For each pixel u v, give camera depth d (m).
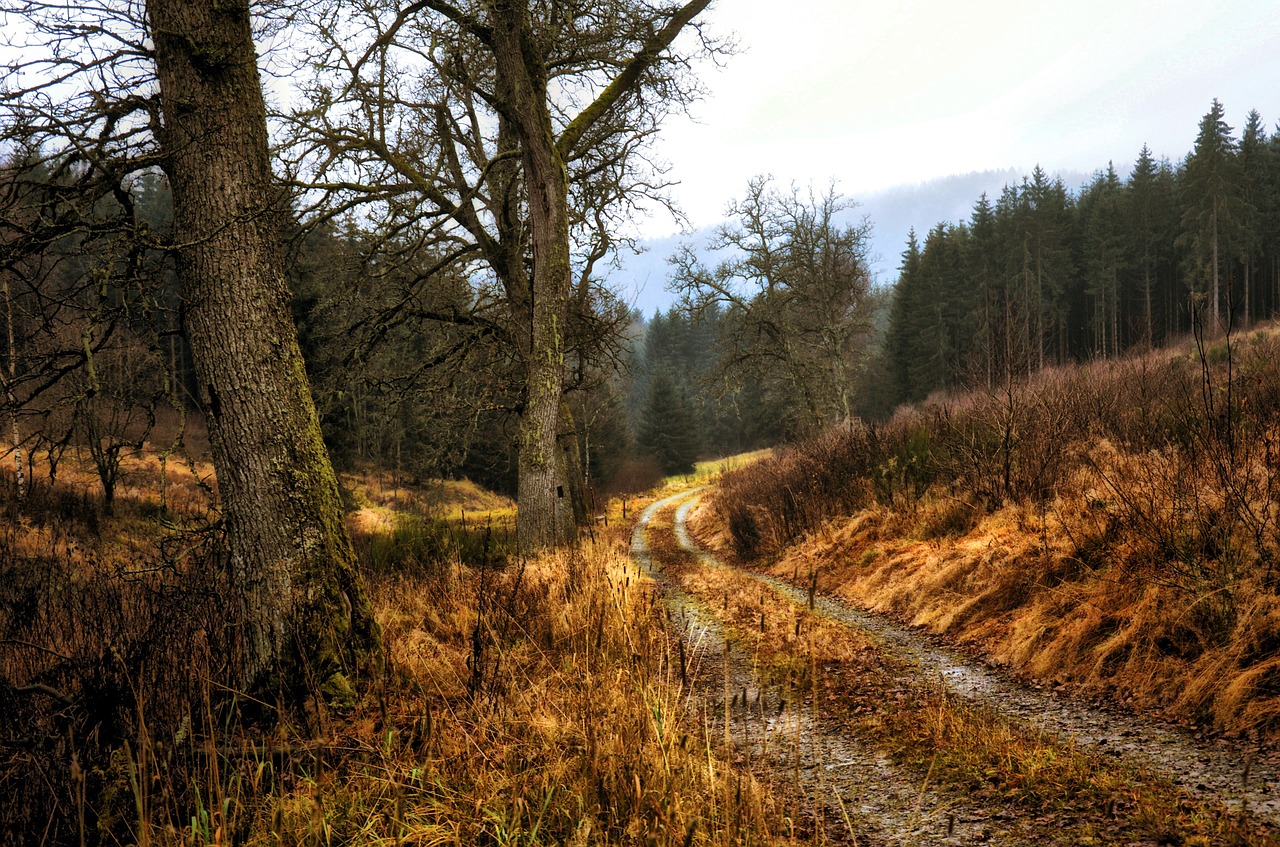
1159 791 3.36
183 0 4.47
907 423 14.87
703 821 3.16
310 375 13.58
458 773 3.73
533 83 11.12
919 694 5.38
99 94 4.37
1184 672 4.51
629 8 11.32
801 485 15.01
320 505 4.81
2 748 3.32
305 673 4.26
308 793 3.53
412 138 13.33
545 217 10.95
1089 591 5.93
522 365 13.66
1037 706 4.88
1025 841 3.08
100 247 4.27
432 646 5.77
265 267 4.77
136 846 3.09
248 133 4.73
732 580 11.41
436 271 13.66
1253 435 6.94
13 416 4.35
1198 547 5.35
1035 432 9.98
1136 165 57.25
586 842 3.06
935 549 8.83
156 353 4.62
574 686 4.93
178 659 4.16
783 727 4.81
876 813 3.52
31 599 4.78
